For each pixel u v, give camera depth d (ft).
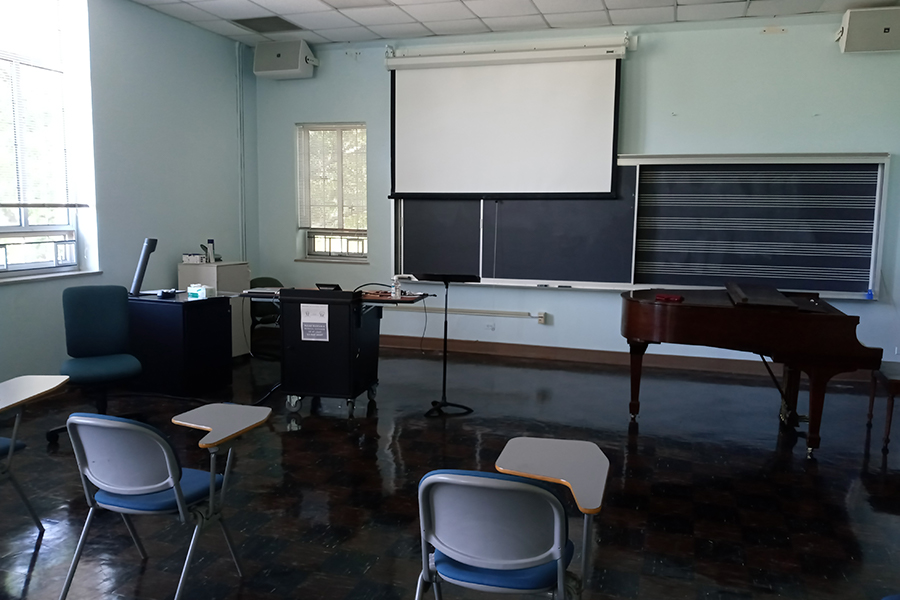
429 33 21.52
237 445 13.79
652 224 20.49
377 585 8.63
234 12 19.49
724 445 14.10
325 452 13.44
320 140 24.04
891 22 17.65
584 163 20.71
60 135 17.37
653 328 13.94
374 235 23.50
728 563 9.30
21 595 8.25
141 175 19.29
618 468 12.77
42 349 16.71
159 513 7.65
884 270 19.06
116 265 18.65
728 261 19.97
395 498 11.32
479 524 6.07
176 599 7.86
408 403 16.97
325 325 15.57
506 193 21.50
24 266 16.49
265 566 9.05
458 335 23.04
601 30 20.40
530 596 8.49
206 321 17.29
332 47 23.20
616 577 8.87
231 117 23.09
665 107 20.22
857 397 17.88
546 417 15.88
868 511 11.03
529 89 20.94
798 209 19.22
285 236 24.67
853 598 8.47
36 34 16.57
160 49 19.71
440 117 21.88
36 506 10.79
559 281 21.42
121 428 7.09
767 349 13.12
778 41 19.17
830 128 19.07
